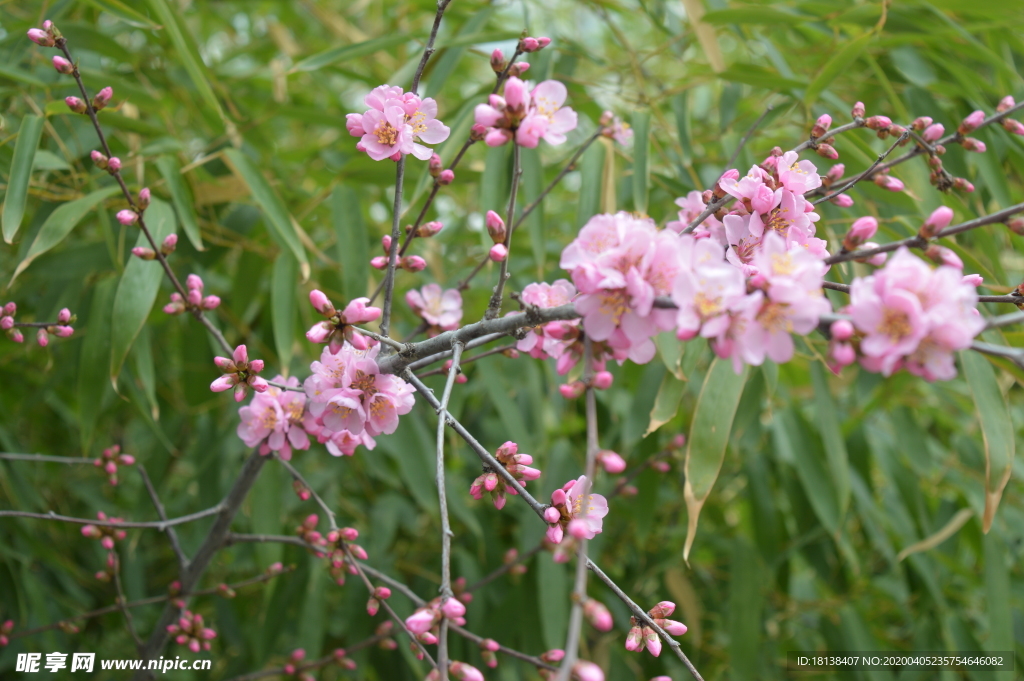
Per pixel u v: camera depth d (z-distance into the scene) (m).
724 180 0.93
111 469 1.02
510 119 0.91
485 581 1.05
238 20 1.78
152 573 1.40
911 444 1.15
